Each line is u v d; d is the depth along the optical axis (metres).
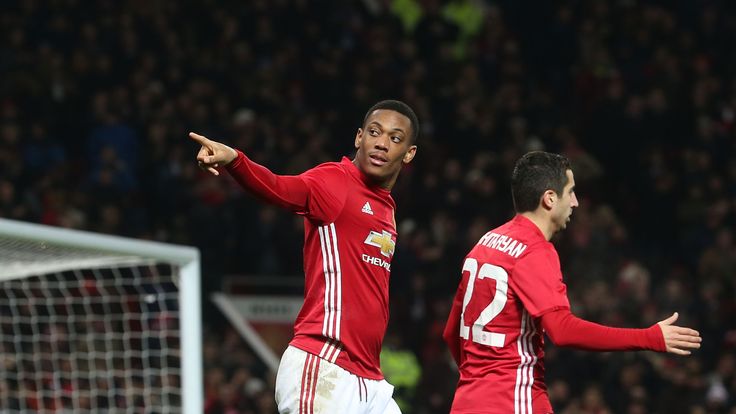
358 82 58.50
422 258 50.72
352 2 63.16
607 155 61.03
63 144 51.75
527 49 66.44
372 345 17.94
